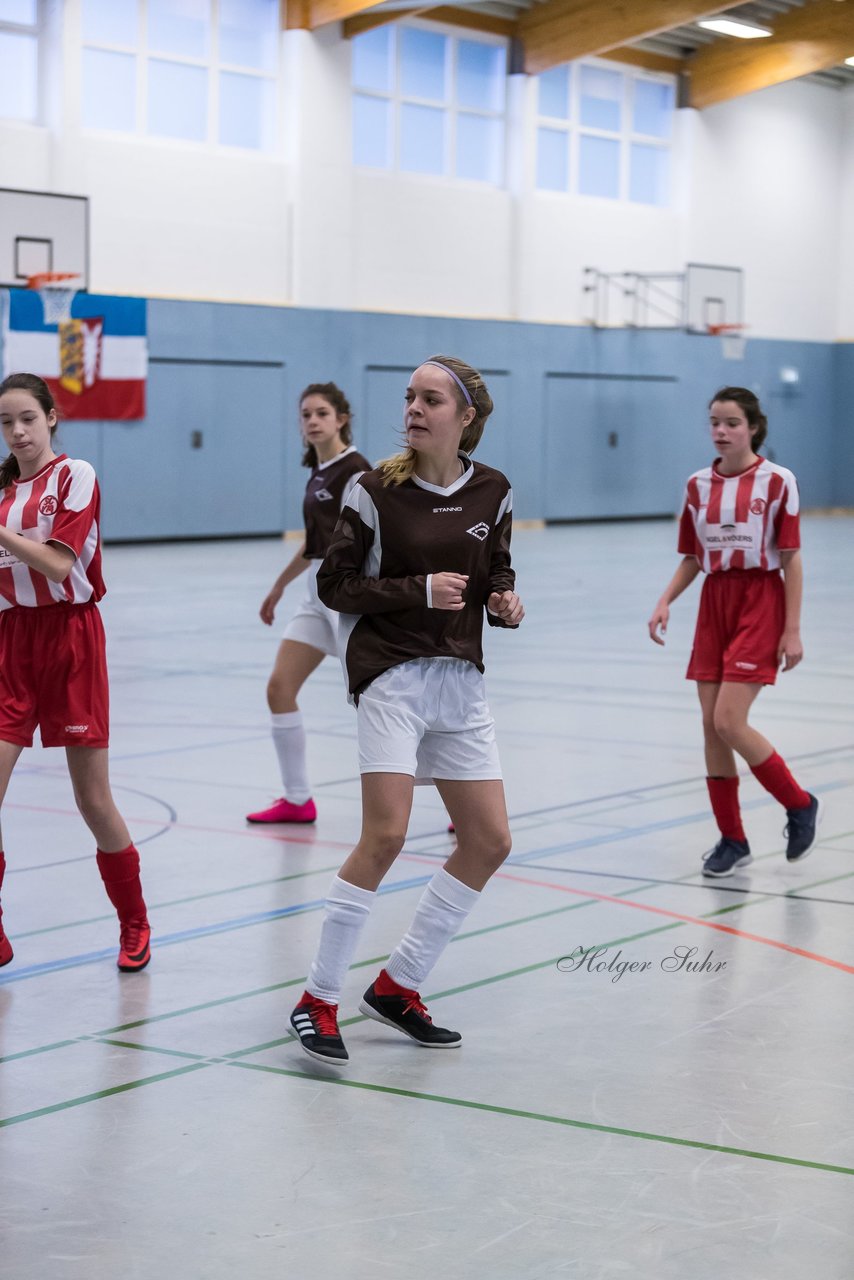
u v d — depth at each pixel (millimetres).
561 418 33531
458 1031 4703
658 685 12461
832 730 10305
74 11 24734
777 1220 3404
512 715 10961
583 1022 4781
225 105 27359
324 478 7305
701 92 34719
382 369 30016
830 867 6781
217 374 27719
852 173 38750
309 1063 4418
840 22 32125
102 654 5117
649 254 34656
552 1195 3537
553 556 26125
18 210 24266
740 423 6488
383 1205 3484
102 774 5145
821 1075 4320
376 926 5809
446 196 30688
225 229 27469
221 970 5266
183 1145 3824
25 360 24844
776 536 6504
